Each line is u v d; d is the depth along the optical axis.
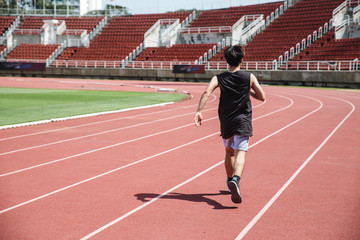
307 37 36.84
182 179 5.62
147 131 10.14
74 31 50.50
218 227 3.80
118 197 4.77
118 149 7.82
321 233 3.63
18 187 5.19
